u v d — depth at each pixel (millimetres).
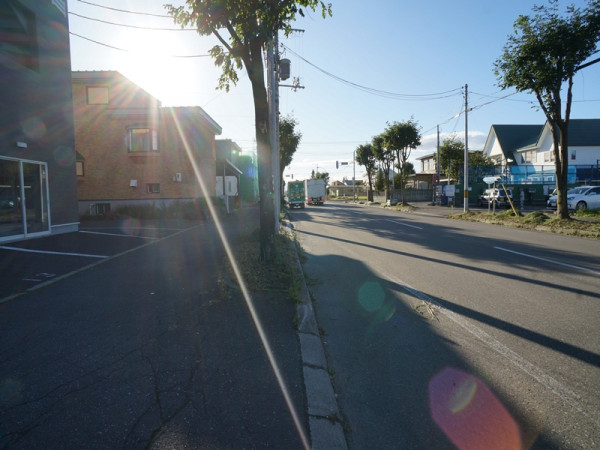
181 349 3949
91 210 22266
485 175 39062
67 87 13070
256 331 4457
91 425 2707
